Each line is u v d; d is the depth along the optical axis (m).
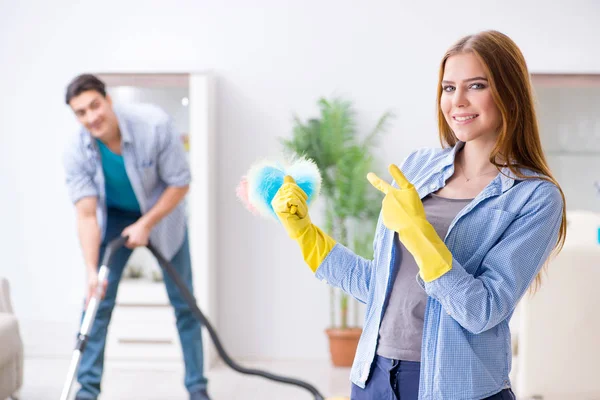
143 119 3.74
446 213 1.72
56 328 5.28
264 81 5.16
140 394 4.41
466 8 5.08
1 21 5.25
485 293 1.58
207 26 5.18
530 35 5.07
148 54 5.21
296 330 5.24
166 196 3.80
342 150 4.93
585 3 5.03
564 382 3.63
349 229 5.11
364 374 1.76
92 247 3.74
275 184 1.89
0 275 5.30
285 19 5.14
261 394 4.37
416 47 5.10
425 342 1.67
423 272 1.58
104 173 3.80
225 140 5.19
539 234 1.63
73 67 5.24
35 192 5.29
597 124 4.91
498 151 1.69
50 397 4.29
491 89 1.66
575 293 3.60
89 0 5.22
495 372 1.67
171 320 4.93
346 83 5.13
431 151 1.89
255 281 5.23
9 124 5.28
